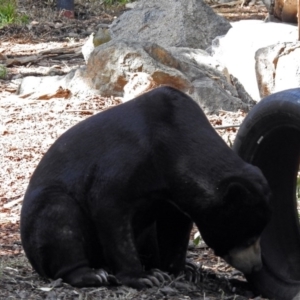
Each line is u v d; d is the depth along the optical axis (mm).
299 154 12656
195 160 11539
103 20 47750
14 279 12281
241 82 28797
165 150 11578
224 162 11562
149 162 11547
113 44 28172
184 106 11906
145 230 12398
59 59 36938
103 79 28234
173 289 11781
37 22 45250
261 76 26484
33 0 50000
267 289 12398
